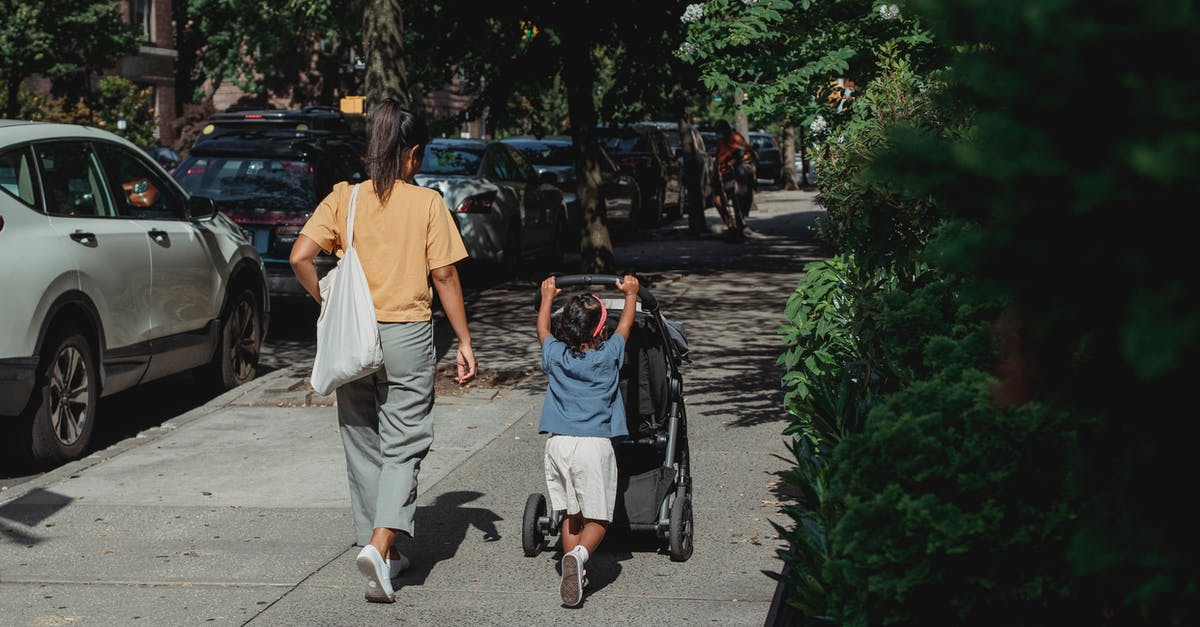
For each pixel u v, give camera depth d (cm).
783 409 865
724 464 724
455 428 834
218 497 675
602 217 1481
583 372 513
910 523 309
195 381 979
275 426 850
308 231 532
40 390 734
